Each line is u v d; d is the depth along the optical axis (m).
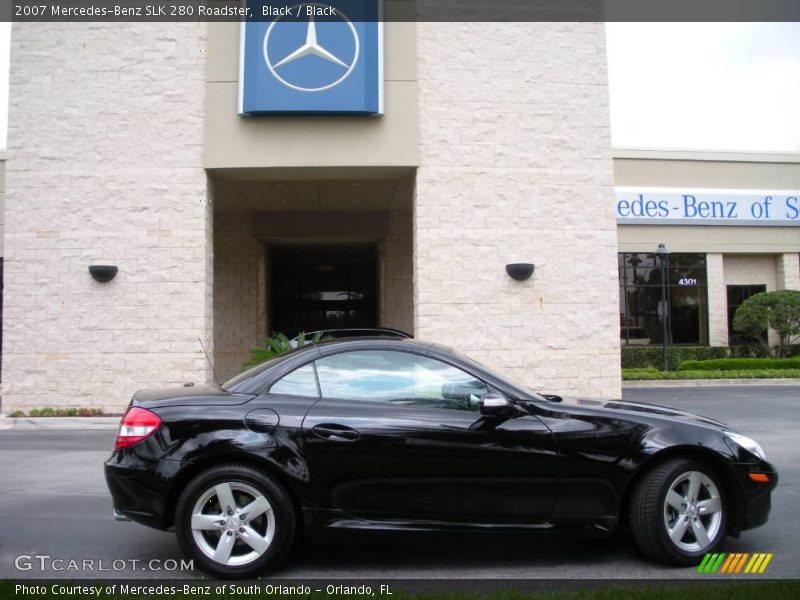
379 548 5.29
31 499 6.76
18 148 12.26
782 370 21.11
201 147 12.38
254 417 4.62
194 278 12.23
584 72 12.96
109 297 12.20
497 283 12.55
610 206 12.84
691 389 18.36
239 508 4.57
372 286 20.94
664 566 4.79
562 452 4.67
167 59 12.45
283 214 18.22
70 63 12.38
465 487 4.64
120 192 12.29
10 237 12.19
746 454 4.85
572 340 12.59
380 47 12.43
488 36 12.84
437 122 12.61
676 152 24.31
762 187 24.78
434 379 4.86
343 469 4.58
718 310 24.33
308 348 5.05
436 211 12.52
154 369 12.12
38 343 12.11
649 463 4.79
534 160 12.75
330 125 12.45
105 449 9.45
